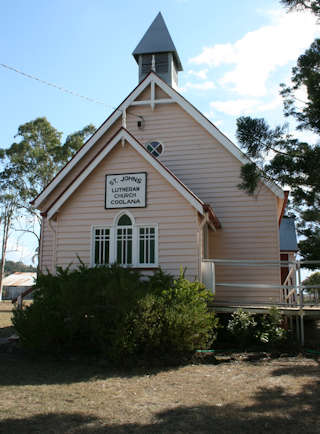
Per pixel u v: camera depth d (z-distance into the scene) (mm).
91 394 7215
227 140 15891
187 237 12172
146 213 12594
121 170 13000
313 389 7355
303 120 9852
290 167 8680
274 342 10961
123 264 12547
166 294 10117
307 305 12508
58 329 10039
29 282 67812
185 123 16625
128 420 5922
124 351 9250
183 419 5953
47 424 5754
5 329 15734
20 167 41875
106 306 9680
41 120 43844
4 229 44250
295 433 5402
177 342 9539
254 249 15242
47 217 13188
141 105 17094
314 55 9562
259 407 6441
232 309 11875
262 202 15469
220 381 8062
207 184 15992
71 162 16625
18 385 7793
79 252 12953
